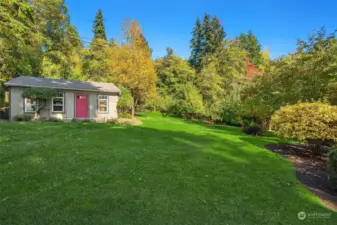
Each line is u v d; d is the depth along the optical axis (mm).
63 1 19734
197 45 37438
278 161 5852
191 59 37875
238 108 14523
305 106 6383
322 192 3877
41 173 4148
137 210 2965
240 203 3322
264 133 13133
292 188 3979
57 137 7578
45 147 6082
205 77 24438
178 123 16844
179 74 28656
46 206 2961
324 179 4551
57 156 5281
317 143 6277
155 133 9609
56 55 21281
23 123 11031
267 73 12734
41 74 19344
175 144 7426
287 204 3352
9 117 12766
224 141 8523
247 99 13336
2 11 12234
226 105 19703
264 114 11797
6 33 12930
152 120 18219
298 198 3578
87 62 25594
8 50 14195
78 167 4570
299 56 10469
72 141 6977
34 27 15773
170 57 30484
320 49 9609
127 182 3910
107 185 3738
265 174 4707
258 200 3453
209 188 3828
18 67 16547
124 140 7586
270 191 3814
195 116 22641
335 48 8859
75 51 24281
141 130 10164
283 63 11641
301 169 5207
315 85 8891
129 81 18484
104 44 26734
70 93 14367
